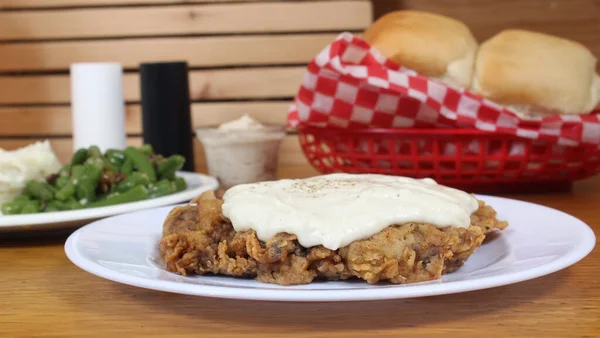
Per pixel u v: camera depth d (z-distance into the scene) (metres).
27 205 0.54
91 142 0.78
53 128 0.97
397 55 0.60
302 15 0.91
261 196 0.40
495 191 0.63
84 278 0.44
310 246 0.38
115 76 0.78
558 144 0.58
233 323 0.36
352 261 0.37
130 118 0.95
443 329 0.34
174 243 0.41
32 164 0.57
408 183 0.43
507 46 0.61
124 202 0.57
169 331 0.35
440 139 0.58
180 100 0.78
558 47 0.61
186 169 0.78
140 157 0.62
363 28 0.90
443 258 0.38
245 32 0.92
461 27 0.64
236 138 0.71
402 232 0.38
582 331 0.34
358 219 0.38
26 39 0.95
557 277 0.42
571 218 0.44
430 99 0.57
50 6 0.95
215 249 0.40
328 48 0.57
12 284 0.44
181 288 0.34
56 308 0.40
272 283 0.39
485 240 0.44
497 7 0.90
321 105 0.60
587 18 0.89
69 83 0.96
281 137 0.73
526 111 0.61
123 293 0.42
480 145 0.58
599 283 0.41
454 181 0.60
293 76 0.92
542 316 0.36
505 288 0.41
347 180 0.44
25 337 0.35
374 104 0.59
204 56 0.93
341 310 0.38
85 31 0.94
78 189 0.57
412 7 0.92
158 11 0.93
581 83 0.60
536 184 0.64
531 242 0.42
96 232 0.45
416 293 0.32
